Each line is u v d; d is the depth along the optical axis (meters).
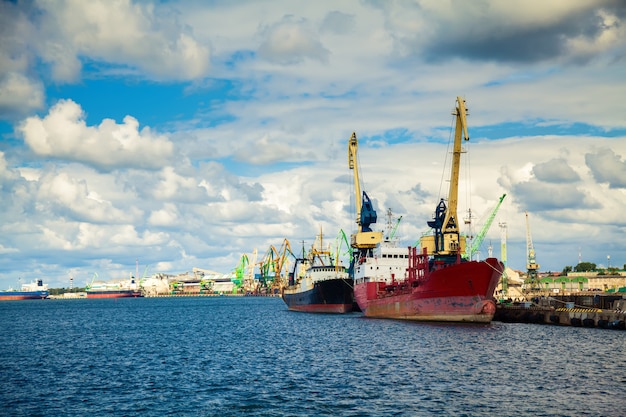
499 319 122.94
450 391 52.59
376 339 89.00
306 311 184.25
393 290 126.81
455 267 97.94
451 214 124.31
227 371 65.00
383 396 51.22
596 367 63.00
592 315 103.81
